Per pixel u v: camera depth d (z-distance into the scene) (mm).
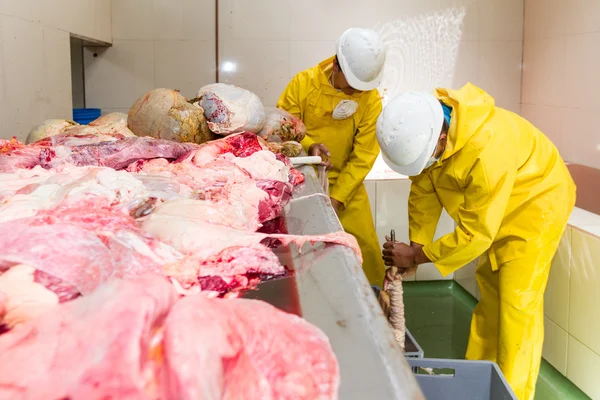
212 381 496
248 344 583
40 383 479
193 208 998
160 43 3748
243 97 1888
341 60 2602
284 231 1097
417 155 1868
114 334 511
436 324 3016
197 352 505
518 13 3879
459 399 1722
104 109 3785
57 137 1696
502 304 2098
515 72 3955
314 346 622
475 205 1907
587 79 3203
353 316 705
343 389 572
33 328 538
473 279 3301
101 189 1052
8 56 2262
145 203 1007
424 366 1733
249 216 1137
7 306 658
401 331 1880
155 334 534
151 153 1478
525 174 2008
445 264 1981
